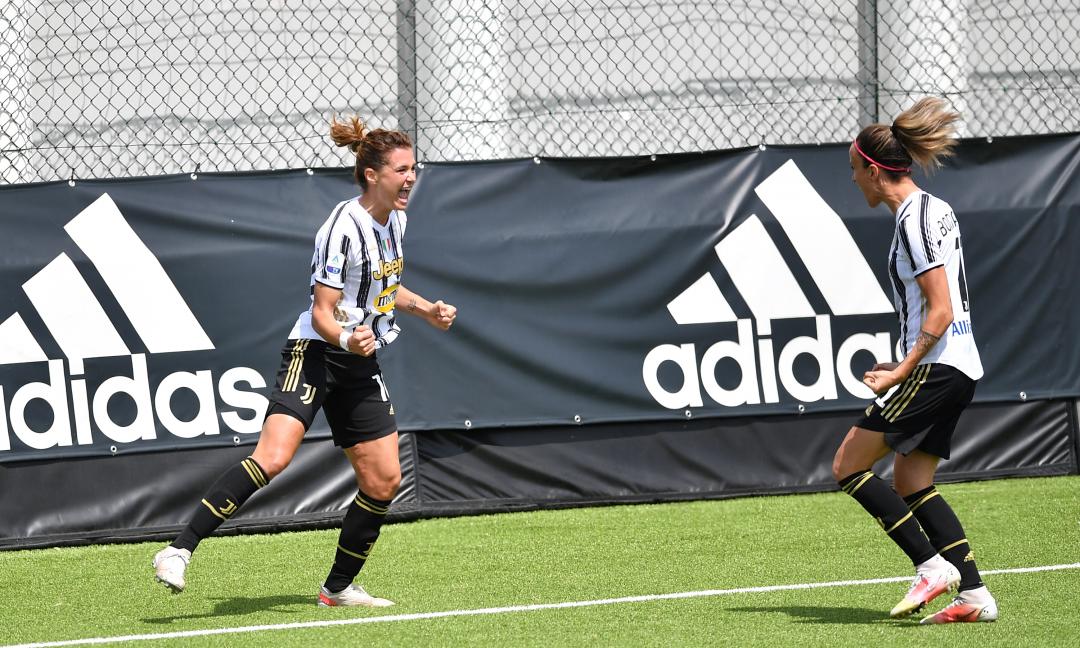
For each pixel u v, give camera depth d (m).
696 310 21.44
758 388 21.56
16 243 19.58
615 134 24.66
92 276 19.77
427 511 20.52
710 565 16.78
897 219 13.30
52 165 22.73
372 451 14.44
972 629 13.23
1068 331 22.44
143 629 14.06
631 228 21.33
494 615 14.30
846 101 25.64
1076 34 26.06
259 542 19.20
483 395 20.81
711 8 24.92
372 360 14.44
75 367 19.66
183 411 19.94
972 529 18.56
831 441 21.88
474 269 20.83
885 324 21.89
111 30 22.89
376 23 23.73
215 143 22.28
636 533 19.02
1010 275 22.23
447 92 23.62
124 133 23.05
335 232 13.80
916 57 25.19
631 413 21.22
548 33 24.30
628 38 24.64
